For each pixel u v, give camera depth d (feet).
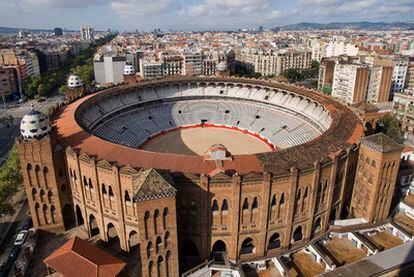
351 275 196.34
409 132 499.51
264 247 210.38
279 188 197.98
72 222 249.34
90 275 170.30
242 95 477.36
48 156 221.05
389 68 624.18
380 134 236.63
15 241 238.68
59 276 199.00
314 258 217.15
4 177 285.23
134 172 190.70
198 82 492.95
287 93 443.32
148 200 170.09
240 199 193.98
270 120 426.10
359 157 244.42
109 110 398.01
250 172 191.62
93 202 219.20
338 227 236.84
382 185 236.63
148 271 185.88
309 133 367.66
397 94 510.99
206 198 191.62
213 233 203.10
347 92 636.48
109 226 245.24
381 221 247.29
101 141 234.17
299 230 234.99
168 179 183.42
